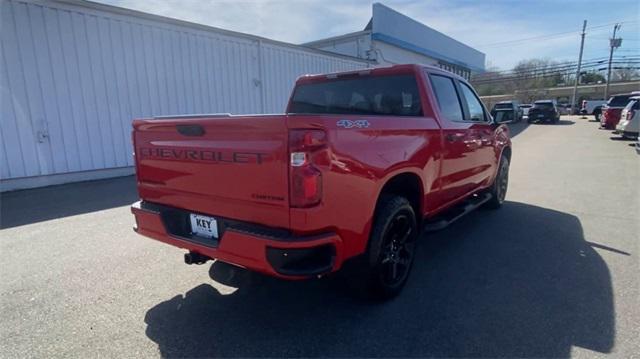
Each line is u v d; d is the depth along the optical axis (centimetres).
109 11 841
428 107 374
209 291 337
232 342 264
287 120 226
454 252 427
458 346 258
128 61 885
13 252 427
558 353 249
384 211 297
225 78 1092
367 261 289
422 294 330
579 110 4938
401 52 2175
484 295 327
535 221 542
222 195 265
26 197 693
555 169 977
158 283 351
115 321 290
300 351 254
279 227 240
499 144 571
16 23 721
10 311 305
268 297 326
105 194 718
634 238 466
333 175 240
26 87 744
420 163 339
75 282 354
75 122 818
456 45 2897
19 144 747
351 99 420
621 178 845
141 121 312
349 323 287
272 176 236
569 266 386
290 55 1300
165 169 301
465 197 477
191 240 282
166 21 942
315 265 243
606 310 300
